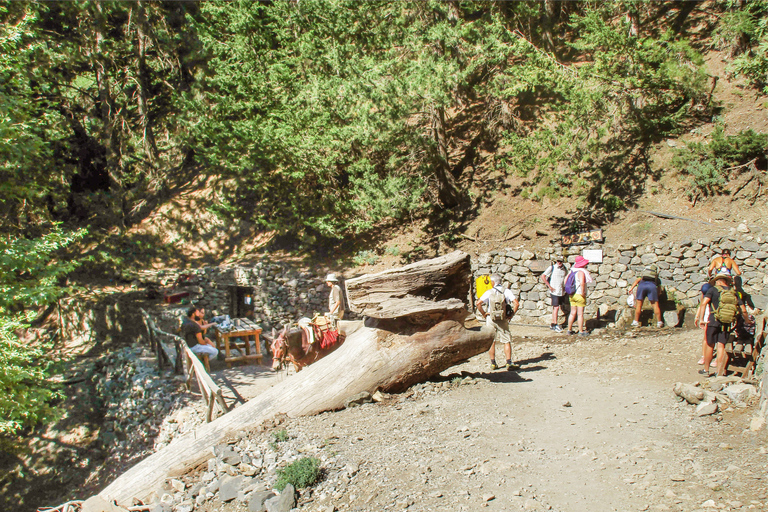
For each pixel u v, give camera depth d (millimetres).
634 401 7180
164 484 6309
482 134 19688
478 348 8289
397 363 7586
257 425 7043
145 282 20109
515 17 18797
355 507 4949
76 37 25453
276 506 5047
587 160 16031
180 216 23875
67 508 6066
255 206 22547
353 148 16844
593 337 11859
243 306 18859
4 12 14844
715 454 5277
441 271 7824
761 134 13516
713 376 7945
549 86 15828
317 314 8555
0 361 9977
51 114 22125
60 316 21109
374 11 16422
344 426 6727
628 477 5035
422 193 17719
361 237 18891
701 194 14234
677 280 13305
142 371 13008
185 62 26281
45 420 11562
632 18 17078
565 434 6203
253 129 16250
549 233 15547
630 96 15500
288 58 17484
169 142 28297
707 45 17422
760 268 12445
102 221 25391
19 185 13031
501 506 4715
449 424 6598
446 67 15039
